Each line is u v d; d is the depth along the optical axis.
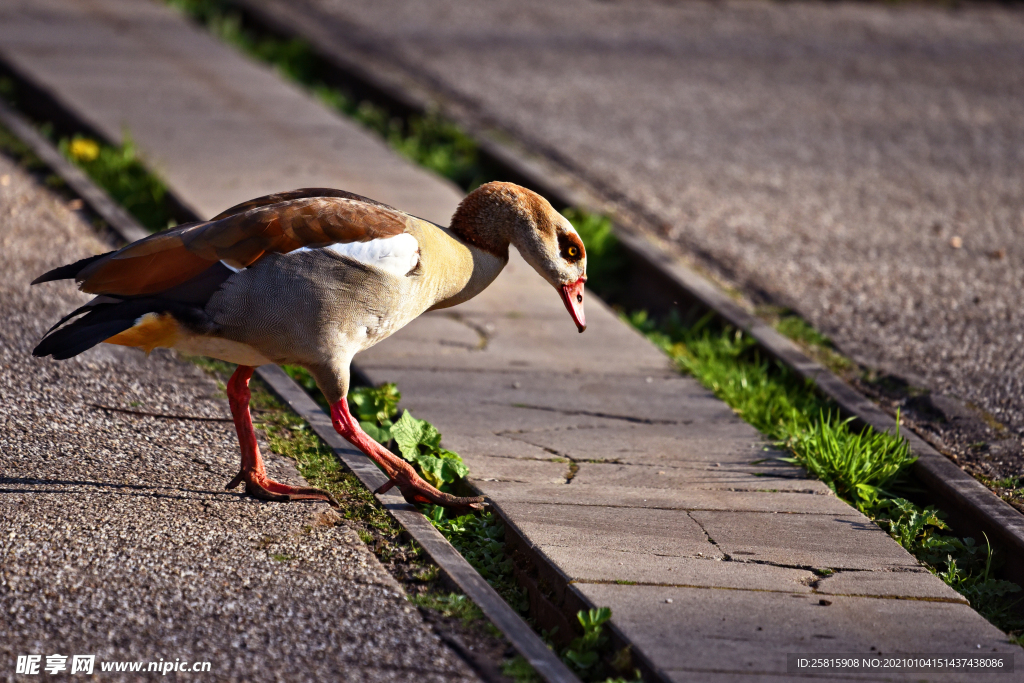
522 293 13.45
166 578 6.96
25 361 9.90
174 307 7.29
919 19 31.58
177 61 22.41
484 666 6.38
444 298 8.67
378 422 9.81
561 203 16.19
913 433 10.23
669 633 6.81
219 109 19.48
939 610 7.38
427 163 18.47
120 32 24.22
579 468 9.23
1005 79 25.25
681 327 13.09
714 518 8.49
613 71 23.94
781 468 9.51
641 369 11.51
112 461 8.45
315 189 8.59
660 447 9.77
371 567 7.34
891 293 13.53
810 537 8.30
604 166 17.78
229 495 8.13
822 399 11.03
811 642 6.84
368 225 7.82
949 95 23.62
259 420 9.51
